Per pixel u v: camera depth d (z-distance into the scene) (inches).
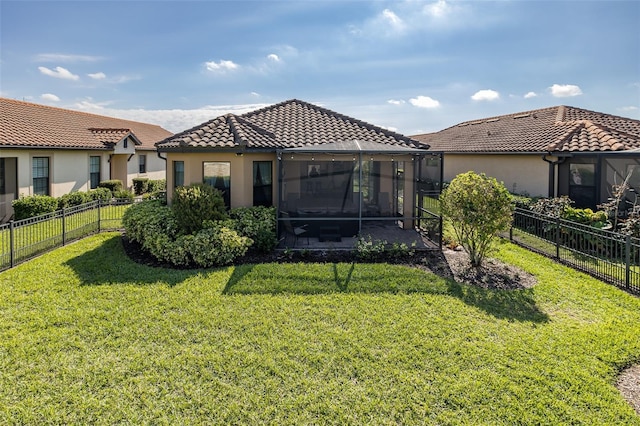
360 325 254.2
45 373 197.2
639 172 575.8
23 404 174.9
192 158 503.8
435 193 579.5
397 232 539.8
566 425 164.2
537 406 175.8
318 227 498.3
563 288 324.5
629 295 307.9
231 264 388.2
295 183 535.2
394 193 569.0
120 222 595.5
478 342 232.4
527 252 448.8
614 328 251.0
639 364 211.3
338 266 376.2
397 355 217.3
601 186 588.1
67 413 169.9
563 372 200.7
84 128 977.5
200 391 185.2
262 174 525.7
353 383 192.5
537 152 663.8
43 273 351.6
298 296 303.1
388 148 485.1
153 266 381.1
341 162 540.1
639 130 762.2
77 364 205.8
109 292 306.8
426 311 276.8
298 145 527.8
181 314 267.3
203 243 382.6
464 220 377.4
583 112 892.6
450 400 179.9
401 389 187.9
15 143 651.5
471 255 388.5
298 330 246.4
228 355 215.6
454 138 1161.4
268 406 175.6
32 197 649.0
